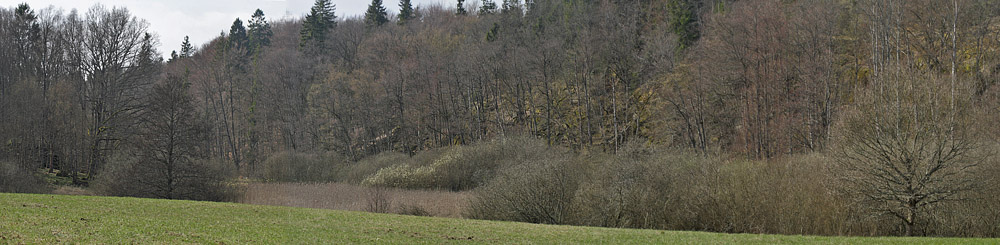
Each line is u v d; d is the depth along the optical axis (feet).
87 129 187.32
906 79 95.81
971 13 150.61
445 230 70.38
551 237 67.36
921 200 86.84
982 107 115.14
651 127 192.34
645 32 242.17
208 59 351.87
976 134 93.81
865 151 90.17
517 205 100.22
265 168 204.85
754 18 169.68
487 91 238.89
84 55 190.80
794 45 169.89
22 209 61.77
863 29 166.09
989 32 147.74
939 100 93.04
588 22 247.09
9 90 188.65
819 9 165.27
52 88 188.34
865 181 88.63
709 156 110.93
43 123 186.19
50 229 49.21
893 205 88.58
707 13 242.17
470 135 228.22
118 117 181.47
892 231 89.86
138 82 196.75
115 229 52.65
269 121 285.43
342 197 143.74
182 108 148.46
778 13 169.68
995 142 98.78
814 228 91.50
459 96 245.65
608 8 247.09
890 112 93.04
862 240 66.08
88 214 62.85
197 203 85.10
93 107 189.16
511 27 281.33
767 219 94.27
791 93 166.30
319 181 194.39
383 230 67.72
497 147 170.40
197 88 291.38
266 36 452.35
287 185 176.96
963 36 147.54
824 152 119.34
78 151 190.08
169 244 47.60
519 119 216.13
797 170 106.22
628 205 98.53
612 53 211.41
